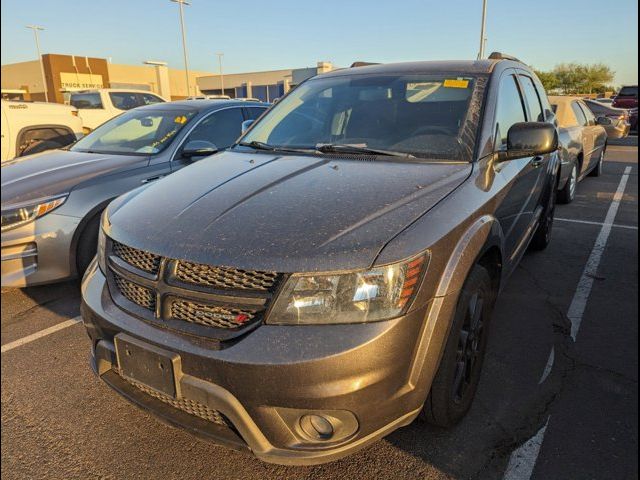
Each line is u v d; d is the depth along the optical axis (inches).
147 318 77.9
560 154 199.6
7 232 141.6
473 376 97.7
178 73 2060.8
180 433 95.7
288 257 69.9
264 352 67.1
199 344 71.4
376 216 77.5
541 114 164.9
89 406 104.2
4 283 142.8
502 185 105.5
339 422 69.6
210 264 72.2
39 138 296.7
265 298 69.3
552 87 2020.2
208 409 75.5
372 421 70.3
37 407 104.0
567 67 2092.8
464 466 85.2
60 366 119.6
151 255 79.2
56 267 148.2
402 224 75.8
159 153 179.2
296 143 121.6
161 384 74.7
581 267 178.9
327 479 83.4
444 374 81.7
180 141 185.3
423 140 109.1
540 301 149.6
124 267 82.7
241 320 70.7
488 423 95.6
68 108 314.3
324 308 68.2
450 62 133.9
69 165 169.5
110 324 80.8
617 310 143.4
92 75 1663.4
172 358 72.2
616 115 564.4
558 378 110.0
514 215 118.6
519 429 93.9
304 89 142.3
